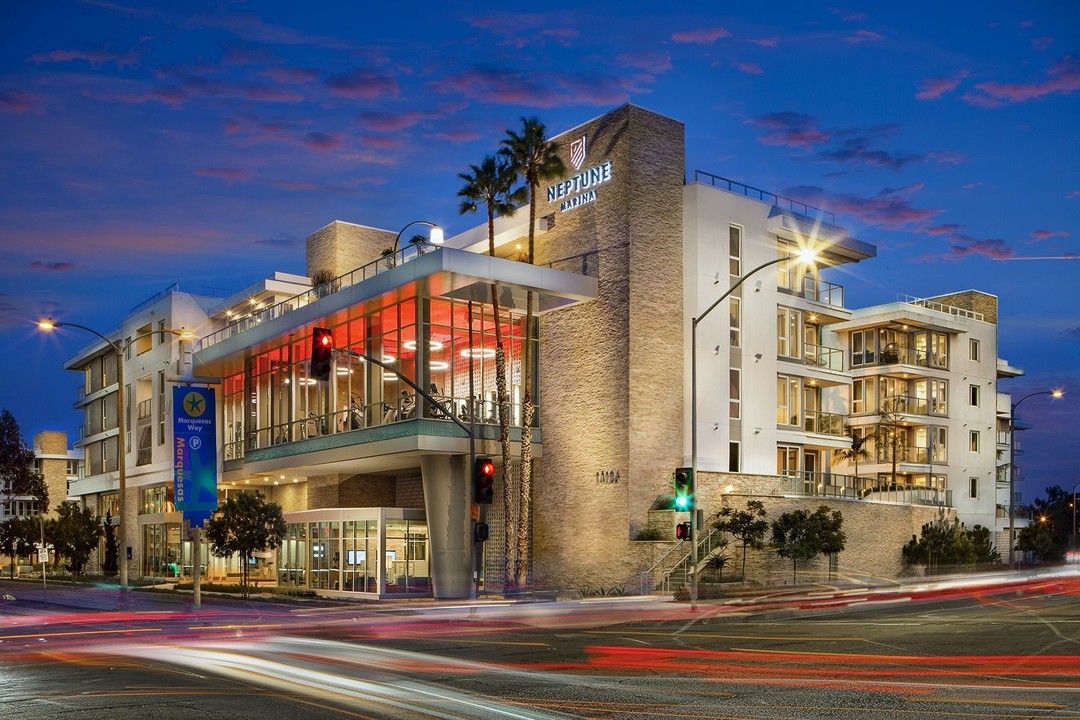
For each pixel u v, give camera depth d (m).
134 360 72.25
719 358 44.50
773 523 41.84
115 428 76.75
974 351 68.81
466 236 51.22
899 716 11.39
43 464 116.31
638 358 41.91
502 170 43.03
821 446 50.50
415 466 48.66
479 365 43.88
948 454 66.12
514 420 44.94
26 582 73.31
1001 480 77.00
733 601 35.09
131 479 71.12
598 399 42.75
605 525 41.66
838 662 17.06
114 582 64.88
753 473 44.81
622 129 43.03
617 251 42.66
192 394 43.84
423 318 41.91
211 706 13.00
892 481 60.25
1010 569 56.56
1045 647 19.00
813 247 50.31
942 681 14.41
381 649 21.02
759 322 46.88
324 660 18.78
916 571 50.06
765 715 11.62
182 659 19.31
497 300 41.44
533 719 11.53
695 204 44.41
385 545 42.47
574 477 43.38
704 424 43.59
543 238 46.47
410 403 41.62
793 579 43.59
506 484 41.84
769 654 18.58
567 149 45.72
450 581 42.59
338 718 11.91
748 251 46.56
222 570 60.34
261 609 36.56
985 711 11.66
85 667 18.02
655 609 31.88
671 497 42.19
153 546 67.12
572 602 35.16
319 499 53.59
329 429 47.31
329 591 45.44
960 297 71.31
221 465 58.03
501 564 44.75
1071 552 86.00
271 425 52.75
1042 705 12.06
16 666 18.27
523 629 26.39
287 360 51.69
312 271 62.41
